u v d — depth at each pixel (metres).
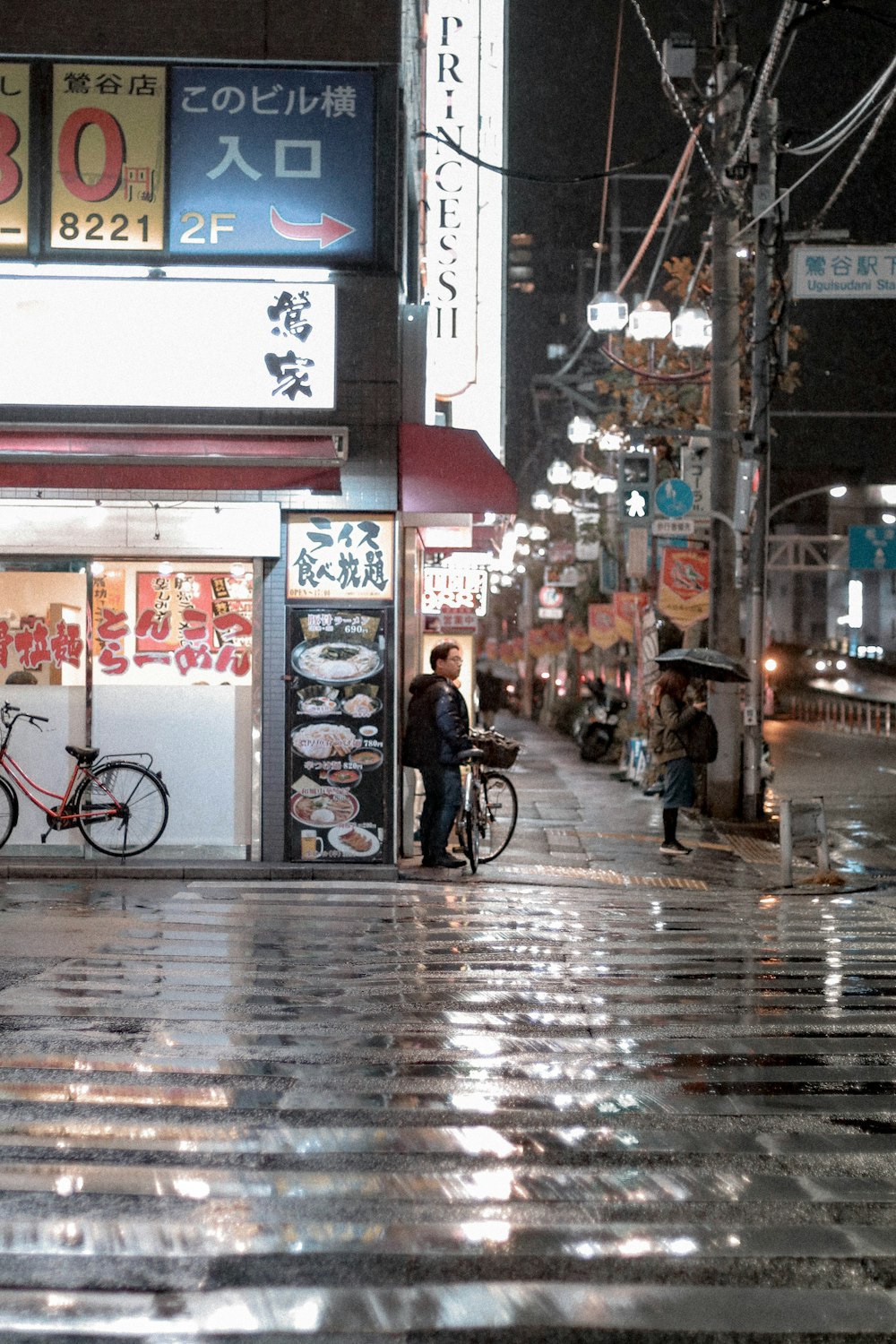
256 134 12.60
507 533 35.91
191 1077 6.18
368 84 12.62
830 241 19.11
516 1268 4.28
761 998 8.08
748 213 19.34
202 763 12.95
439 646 13.49
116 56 12.48
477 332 19.36
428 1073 6.31
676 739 15.08
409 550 14.90
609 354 20.52
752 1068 6.54
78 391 12.35
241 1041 6.78
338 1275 4.21
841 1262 4.35
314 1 12.52
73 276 12.43
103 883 12.22
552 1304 4.04
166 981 8.12
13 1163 5.11
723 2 18.02
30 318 12.34
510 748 14.05
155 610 12.95
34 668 12.95
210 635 12.94
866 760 33.59
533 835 16.64
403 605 13.61
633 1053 6.77
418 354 13.38
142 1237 4.46
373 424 12.67
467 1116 5.71
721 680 15.55
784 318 18.48
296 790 12.78
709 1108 5.88
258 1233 4.51
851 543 52.69
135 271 12.60
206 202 12.59
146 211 12.56
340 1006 7.58
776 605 92.31
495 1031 7.12
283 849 12.78
